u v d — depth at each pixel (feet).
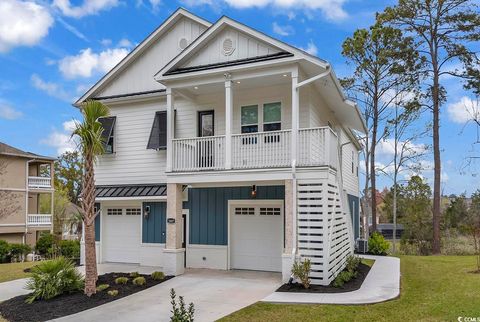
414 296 31.96
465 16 74.18
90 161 34.24
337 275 39.19
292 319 26.27
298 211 37.37
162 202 50.29
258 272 44.42
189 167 43.14
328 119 54.34
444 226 78.69
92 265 33.91
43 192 104.06
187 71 42.73
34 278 33.55
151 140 50.44
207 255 47.29
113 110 54.34
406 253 76.89
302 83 38.40
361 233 98.02
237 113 46.57
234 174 40.24
